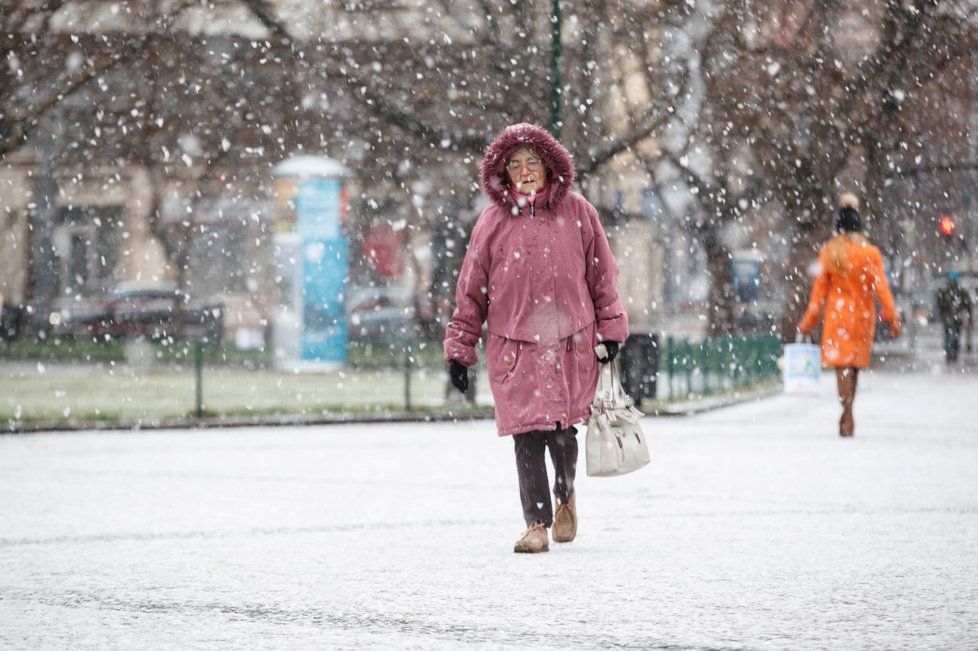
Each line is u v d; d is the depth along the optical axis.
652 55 71.75
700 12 68.69
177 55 67.06
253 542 19.11
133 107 71.25
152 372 63.88
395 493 24.69
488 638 13.09
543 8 60.38
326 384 54.50
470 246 18.17
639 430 18.33
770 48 71.50
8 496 24.44
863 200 81.38
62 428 40.69
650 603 14.69
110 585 15.95
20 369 68.12
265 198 101.12
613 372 18.36
